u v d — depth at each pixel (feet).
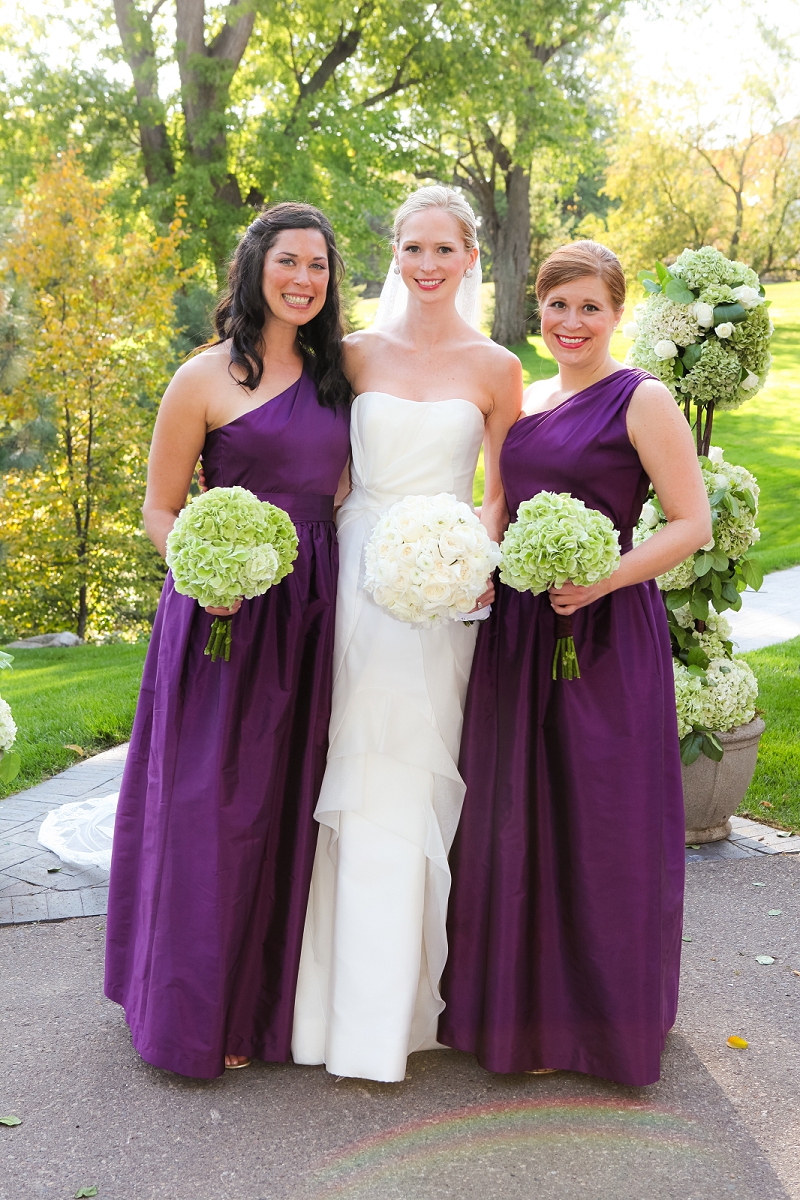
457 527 7.66
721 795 13.79
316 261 8.54
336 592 8.79
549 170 87.51
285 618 8.47
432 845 8.46
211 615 8.43
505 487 9.03
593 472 8.47
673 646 14.08
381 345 9.27
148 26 55.62
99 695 21.81
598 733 8.25
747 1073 8.73
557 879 8.46
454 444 8.85
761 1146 7.76
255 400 8.73
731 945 11.14
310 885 8.76
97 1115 8.09
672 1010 8.79
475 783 8.60
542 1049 8.51
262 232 8.61
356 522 8.93
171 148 59.06
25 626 40.52
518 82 61.46
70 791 16.16
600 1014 8.38
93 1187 7.23
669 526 8.29
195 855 8.25
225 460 8.75
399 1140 7.79
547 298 8.77
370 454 8.88
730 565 13.16
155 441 8.91
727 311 12.48
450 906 8.70
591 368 8.87
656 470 8.34
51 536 38.96
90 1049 9.07
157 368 39.29
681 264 12.92
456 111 66.33
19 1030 9.40
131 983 8.91
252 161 60.29
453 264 8.90
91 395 37.52
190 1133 7.86
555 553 7.40
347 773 8.42
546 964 8.46
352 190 56.39
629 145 99.55
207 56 57.21
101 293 38.27
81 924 11.68
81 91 55.42
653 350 12.97
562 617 8.11
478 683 8.64
